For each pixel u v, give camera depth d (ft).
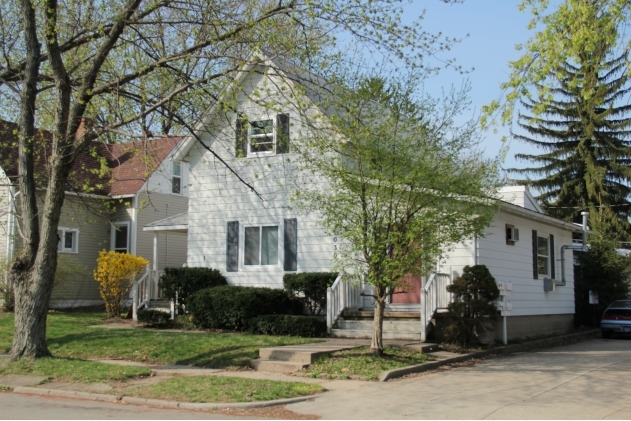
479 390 35.86
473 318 51.90
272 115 64.44
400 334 54.49
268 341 51.34
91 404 33.30
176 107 45.96
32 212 45.06
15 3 50.83
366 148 42.86
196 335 55.47
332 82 43.60
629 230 126.93
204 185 71.97
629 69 32.22
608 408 30.86
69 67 49.34
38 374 39.86
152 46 44.01
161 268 95.25
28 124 45.62
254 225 68.33
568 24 31.73
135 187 92.79
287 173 64.39
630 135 125.39
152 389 35.42
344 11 40.60
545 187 138.82
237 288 63.46
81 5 47.29
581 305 89.71
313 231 64.80
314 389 35.65
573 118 127.34
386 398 33.71
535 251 71.51
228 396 33.53
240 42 43.34
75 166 91.04
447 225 44.45
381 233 43.75
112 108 44.62
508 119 33.96
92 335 55.21
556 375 41.47
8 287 75.31
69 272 81.05
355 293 61.21
